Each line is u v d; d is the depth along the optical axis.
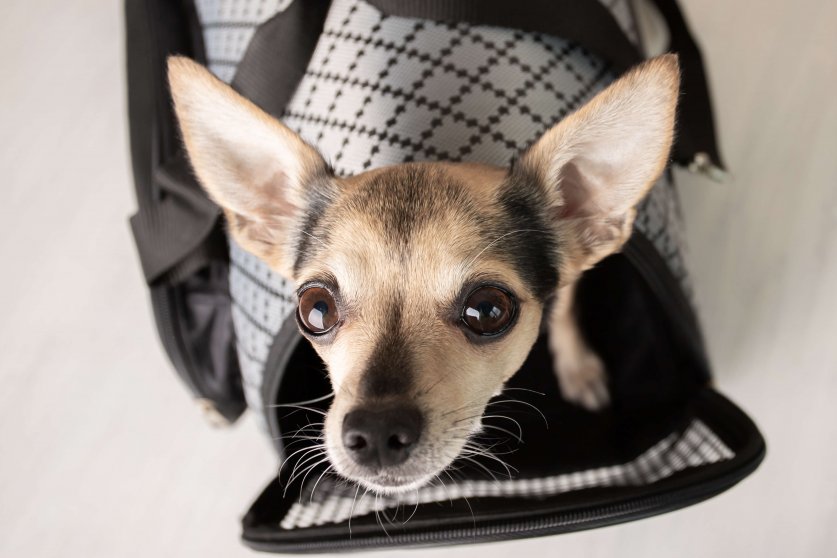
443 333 0.31
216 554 0.50
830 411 0.48
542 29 0.36
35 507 0.51
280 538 0.35
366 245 0.32
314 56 0.37
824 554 0.47
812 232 0.50
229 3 0.39
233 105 0.32
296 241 0.35
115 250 0.54
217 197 0.34
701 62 0.43
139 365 0.52
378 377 0.30
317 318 0.33
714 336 0.50
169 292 0.42
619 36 0.38
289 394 0.40
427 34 0.36
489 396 0.33
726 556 0.48
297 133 0.35
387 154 0.36
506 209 0.33
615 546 0.48
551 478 0.40
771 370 0.49
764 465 0.48
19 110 0.55
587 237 0.35
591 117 0.32
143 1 0.44
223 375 0.45
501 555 0.49
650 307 0.42
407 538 0.34
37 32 0.56
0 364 0.52
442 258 0.32
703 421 0.38
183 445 0.51
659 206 0.38
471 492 0.38
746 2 0.53
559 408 0.43
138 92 0.43
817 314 0.49
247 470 0.51
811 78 0.52
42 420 0.52
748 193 0.51
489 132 0.36
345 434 0.30
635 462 0.40
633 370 0.42
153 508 0.51
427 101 0.36
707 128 0.42
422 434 0.30
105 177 0.55
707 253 0.51
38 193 0.54
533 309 0.34
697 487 0.34
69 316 0.53
